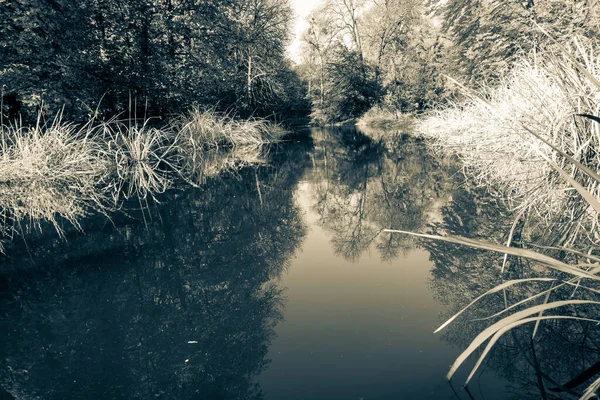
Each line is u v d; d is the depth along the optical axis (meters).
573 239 2.57
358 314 1.88
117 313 1.99
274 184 5.77
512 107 4.71
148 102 10.70
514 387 1.29
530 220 3.16
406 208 4.02
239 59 16.08
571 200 3.16
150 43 10.66
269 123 16.72
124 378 1.46
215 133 11.34
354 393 1.31
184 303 2.08
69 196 4.66
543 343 1.54
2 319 1.96
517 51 9.56
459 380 1.35
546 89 3.88
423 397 1.26
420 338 1.64
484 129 5.82
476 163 6.04
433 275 2.31
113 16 9.90
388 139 12.55
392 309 1.91
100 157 6.39
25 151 5.51
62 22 8.26
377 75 24.44
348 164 7.49
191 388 1.38
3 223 3.63
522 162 4.43
